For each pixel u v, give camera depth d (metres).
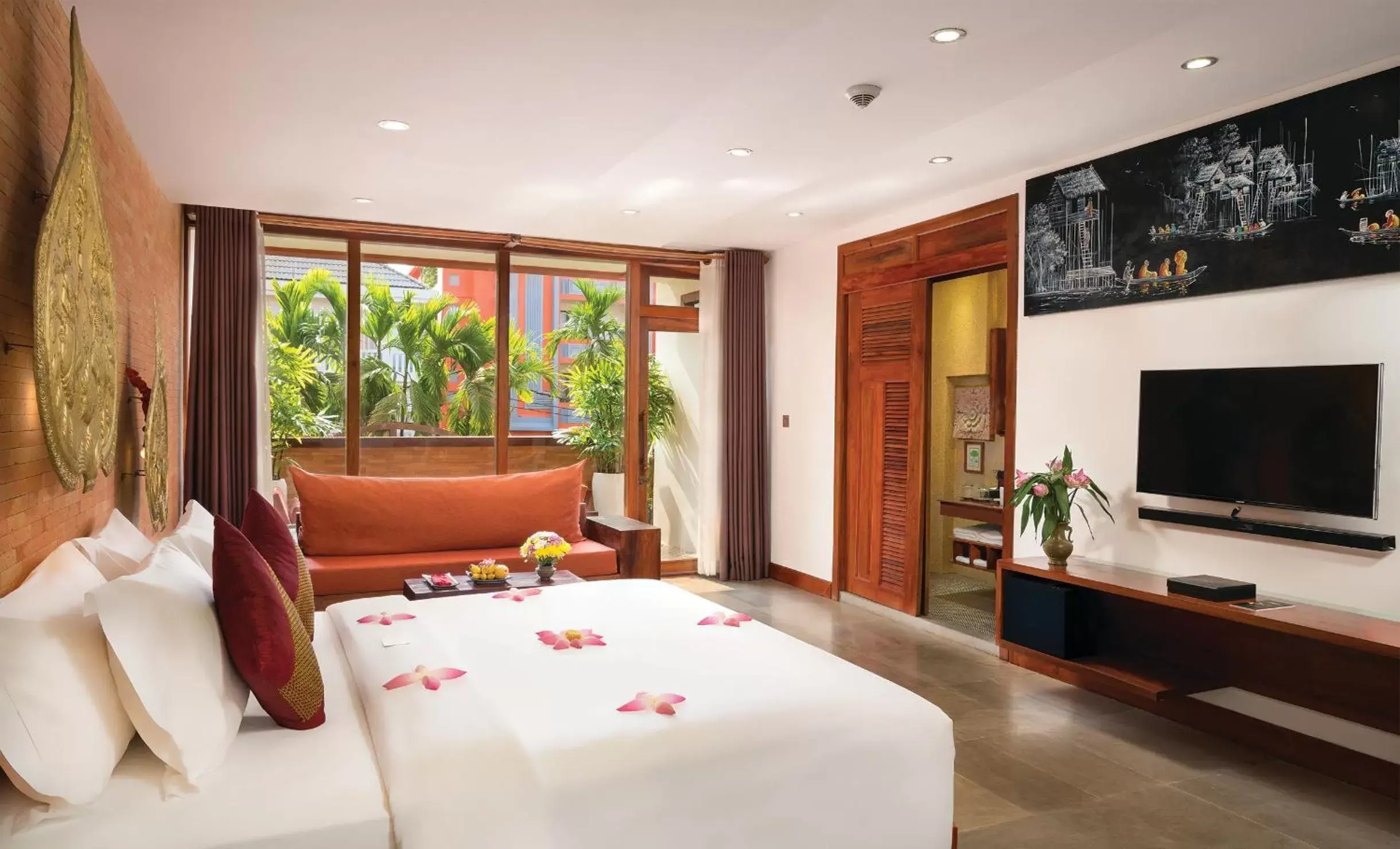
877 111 3.59
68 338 2.33
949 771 2.17
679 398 6.82
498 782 1.74
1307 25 2.77
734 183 4.74
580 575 4.96
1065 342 4.29
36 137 2.38
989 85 3.29
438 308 6.21
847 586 5.93
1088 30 2.82
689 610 3.02
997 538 5.85
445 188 4.83
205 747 1.72
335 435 5.95
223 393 5.34
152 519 3.83
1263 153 3.41
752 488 6.70
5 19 2.04
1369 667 3.07
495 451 6.35
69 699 1.59
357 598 4.51
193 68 3.13
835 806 2.01
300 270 5.86
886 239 5.52
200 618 1.86
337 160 4.29
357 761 1.83
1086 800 2.92
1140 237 3.91
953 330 6.54
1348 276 3.13
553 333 6.52
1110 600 4.03
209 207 5.31
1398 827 2.75
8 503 2.10
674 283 6.81
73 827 1.54
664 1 2.63
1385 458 3.05
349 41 2.92
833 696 2.16
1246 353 3.49
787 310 6.57
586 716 2.00
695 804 1.87
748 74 3.20
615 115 3.64
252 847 1.54
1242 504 3.44
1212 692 3.58
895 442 5.48
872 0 2.62
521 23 2.78
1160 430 3.75
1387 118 3.03
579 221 5.70
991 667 4.45
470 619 2.89
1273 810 2.87
